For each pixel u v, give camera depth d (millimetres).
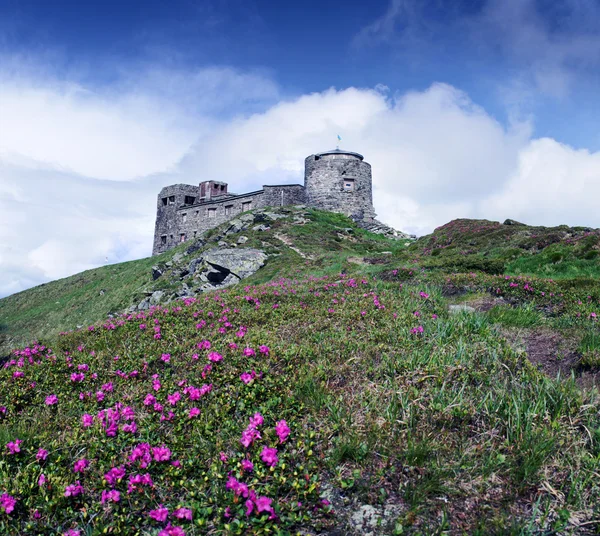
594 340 8445
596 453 5074
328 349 8688
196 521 4355
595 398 6223
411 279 20141
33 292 72938
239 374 7410
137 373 8320
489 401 5980
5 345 53656
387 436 5516
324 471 5164
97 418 6582
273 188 70250
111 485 4969
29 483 5199
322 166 71500
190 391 6699
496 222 45531
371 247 53906
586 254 23891
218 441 5621
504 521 4203
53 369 9312
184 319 12906
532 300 13430
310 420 6016
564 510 4242
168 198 83562
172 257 58906
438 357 7543
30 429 6637
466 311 11289
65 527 4676
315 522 4449
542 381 6598
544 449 5008
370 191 73812
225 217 74688
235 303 14305
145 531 4539
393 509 4566
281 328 10945
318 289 16641
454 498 4625
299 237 52125
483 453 5164
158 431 6121
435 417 5828
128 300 50500
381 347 8562
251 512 4453
